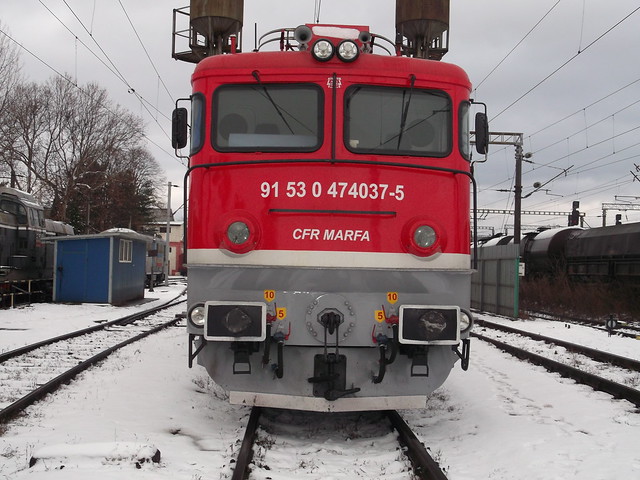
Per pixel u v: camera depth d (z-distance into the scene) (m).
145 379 8.55
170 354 11.12
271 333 5.80
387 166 6.05
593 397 7.81
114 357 10.56
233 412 7.15
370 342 5.86
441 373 6.11
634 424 6.50
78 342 12.73
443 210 6.13
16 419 6.32
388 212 6.00
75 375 8.77
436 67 6.31
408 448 5.48
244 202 5.98
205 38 18.17
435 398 7.89
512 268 20.52
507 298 21.00
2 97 36.09
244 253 5.89
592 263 25.05
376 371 5.98
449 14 18.08
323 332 5.81
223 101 6.21
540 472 4.97
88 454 4.91
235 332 5.65
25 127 43.91
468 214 6.32
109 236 22.95
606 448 5.64
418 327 5.73
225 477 4.78
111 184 55.06
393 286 5.93
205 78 6.26
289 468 5.13
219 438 6.00
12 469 4.80
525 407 7.33
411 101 6.25
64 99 46.72
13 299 22.03
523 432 6.15
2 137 40.47
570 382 8.82
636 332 16.39
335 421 6.75
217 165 6.04
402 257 5.97
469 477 4.96
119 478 4.57
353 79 6.15
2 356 10.05
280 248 5.91
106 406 7.00
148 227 72.06
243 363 5.93
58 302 23.08
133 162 60.81
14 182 42.47
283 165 5.99
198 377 8.97
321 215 5.94
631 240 22.25
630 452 5.47
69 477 4.55
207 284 5.94
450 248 6.11
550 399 7.74
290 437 6.12
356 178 6.00
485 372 9.68
